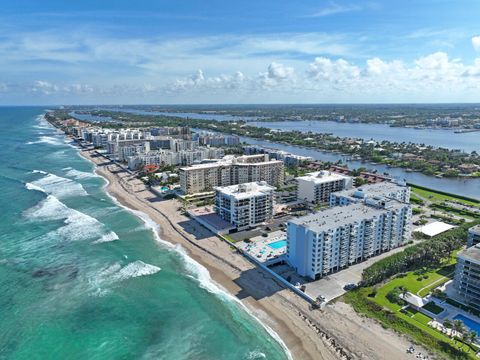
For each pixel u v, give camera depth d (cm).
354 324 11225
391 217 16062
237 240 17525
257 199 19175
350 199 18138
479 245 13300
